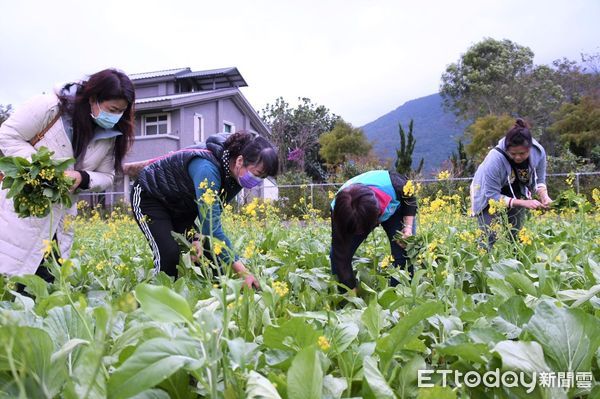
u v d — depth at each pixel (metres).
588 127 26.41
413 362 1.54
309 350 1.18
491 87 34.81
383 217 3.46
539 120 32.88
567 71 35.91
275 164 3.01
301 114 37.97
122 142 3.29
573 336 1.44
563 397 1.35
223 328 1.30
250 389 1.18
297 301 2.88
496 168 4.34
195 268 2.98
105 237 4.45
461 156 27.42
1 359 1.03
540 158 4.42
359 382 1.53
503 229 3.79
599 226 5.09
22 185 2.08
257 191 15.97
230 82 28.00
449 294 2.47
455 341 1.62
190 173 3.14
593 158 24.14
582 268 3.23
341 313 2.29
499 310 1.91
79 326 1.48
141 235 5.34
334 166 31.91
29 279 2.15
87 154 3.19
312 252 4.73
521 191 4.53
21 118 2.98
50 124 3.07
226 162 3.11
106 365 1.32
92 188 3.18
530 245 3.78
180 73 26.44
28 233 3.02
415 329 1.60
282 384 1.30
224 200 3.23
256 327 1.99
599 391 1.36
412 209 3.54
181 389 1.32
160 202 3.31
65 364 1.12
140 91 26.23
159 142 20.61
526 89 34.00
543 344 1.45
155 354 1.07
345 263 3.19
